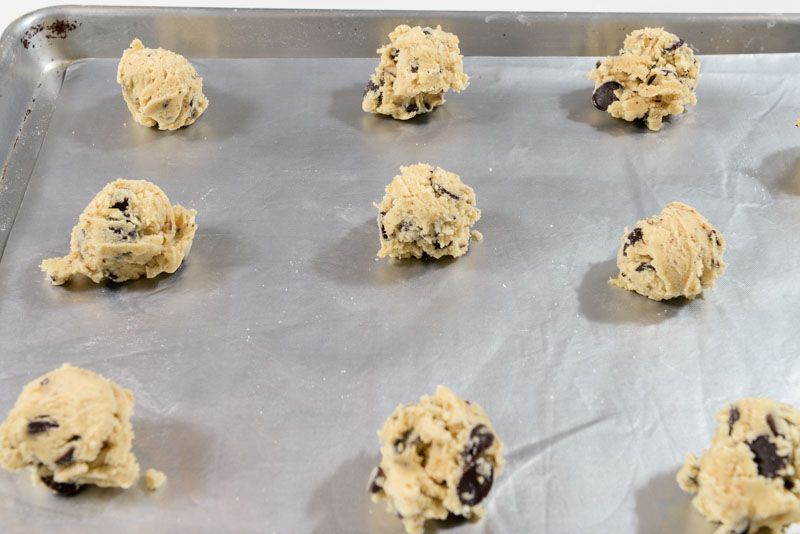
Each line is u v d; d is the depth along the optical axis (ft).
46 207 1.65
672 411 1.41
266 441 1.38
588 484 1.35
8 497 1.33
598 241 1.62
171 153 1.75
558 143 1.77
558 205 1.67
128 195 1.53
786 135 1.78
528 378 1.45
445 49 1.78
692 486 1.33
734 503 1.27
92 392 1.31
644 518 1.32
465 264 1.59
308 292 1.55
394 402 1.42
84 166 1.72
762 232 1.63
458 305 1.53
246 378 1.45
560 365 1.46
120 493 1.33
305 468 1.36
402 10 1.93
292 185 1.70
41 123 1.80
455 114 1.82
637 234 1.54
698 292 1.53
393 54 1.79
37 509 1.32
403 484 1.27
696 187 1.70
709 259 1.51
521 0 2.12
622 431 1.40
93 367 1.46
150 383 1.44
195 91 1.78
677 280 1.51
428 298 1.54
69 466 1.30
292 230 1.63
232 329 1.50
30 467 1.30
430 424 1.28
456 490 1.28
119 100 1.84
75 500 1.33
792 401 1.42
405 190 1.56
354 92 1.86
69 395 1.30
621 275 1.55
